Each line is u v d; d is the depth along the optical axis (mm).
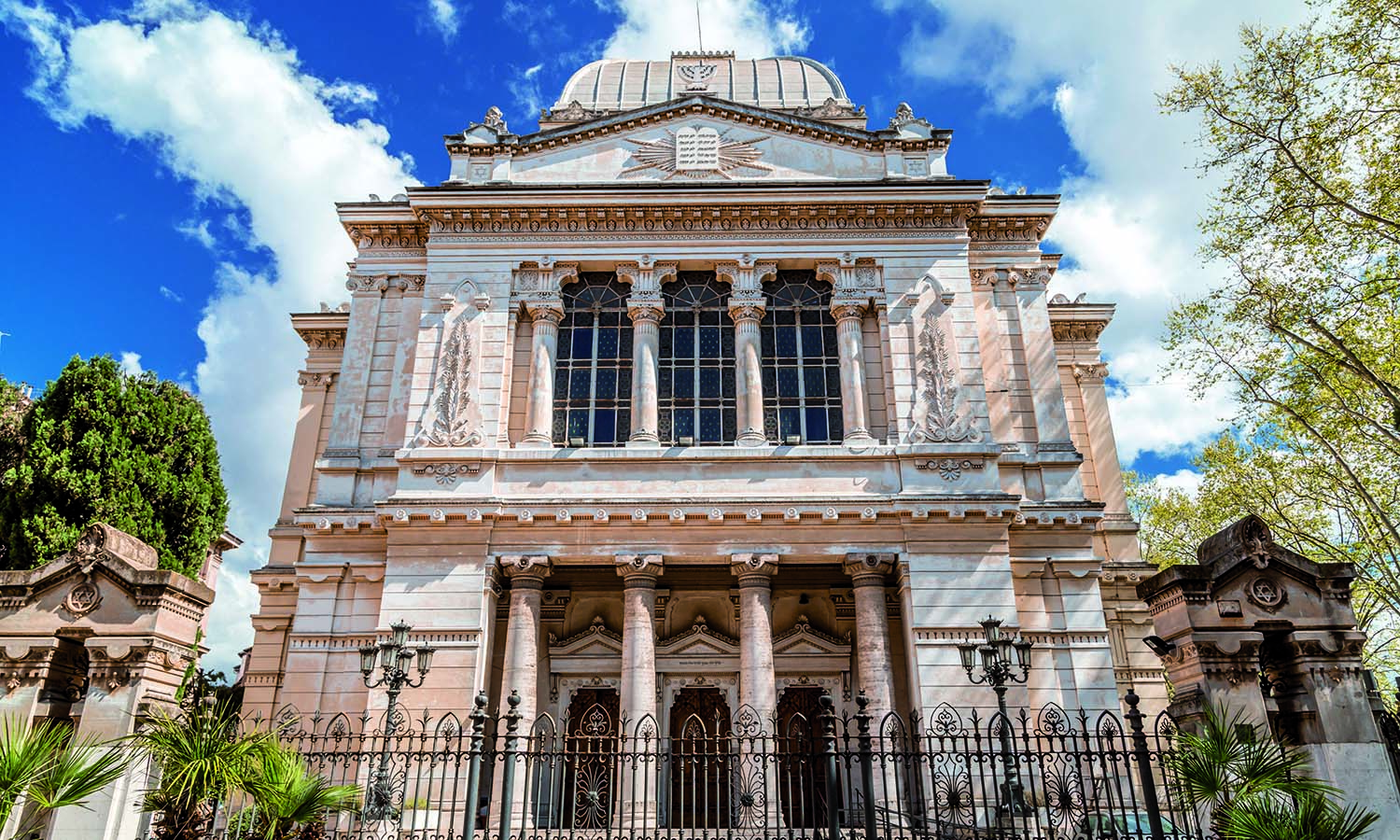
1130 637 29359
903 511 24406
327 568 25562
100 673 13961
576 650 26781
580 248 28156
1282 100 22875
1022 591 25359
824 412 27016
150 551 15781
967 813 21375
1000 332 28344
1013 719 22703
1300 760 12586
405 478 25297
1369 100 21953
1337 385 25047
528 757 14906
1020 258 29266
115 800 13273
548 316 27547
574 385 27406
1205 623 13906
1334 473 30078
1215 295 25188
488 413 26250
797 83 34531
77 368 28844
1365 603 35062
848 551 24469
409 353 28188
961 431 25719
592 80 35031
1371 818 11719
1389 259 22562
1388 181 21984
